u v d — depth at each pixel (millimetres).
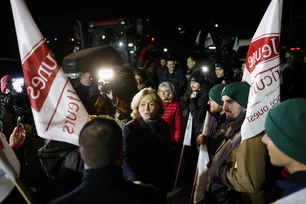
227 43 13039
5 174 1544
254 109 2143
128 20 10688
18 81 4363
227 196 2350
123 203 1427
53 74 2088
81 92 4734
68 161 2492
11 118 4066
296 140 1345
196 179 2977
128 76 3783
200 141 2908
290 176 1390
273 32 2219
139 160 2734
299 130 1348
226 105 2395
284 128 1383
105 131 1453
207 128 2961
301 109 1390
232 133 2324
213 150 2816
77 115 2119
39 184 2271
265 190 2057
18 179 1529
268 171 2025
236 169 2104
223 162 2275
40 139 4750
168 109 4098
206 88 4141
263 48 2242
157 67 7832
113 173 1442
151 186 1621
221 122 2934
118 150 1471
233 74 6789
